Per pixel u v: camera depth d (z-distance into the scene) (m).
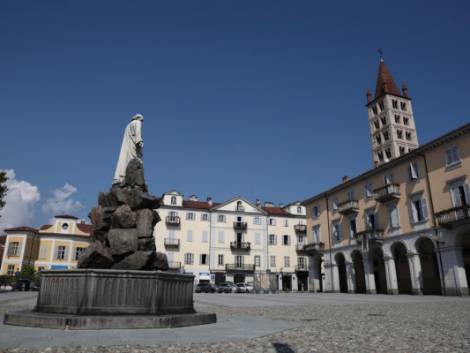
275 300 25.77
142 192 10.39
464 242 31.91
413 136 55.25
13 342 6.02
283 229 64.44
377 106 57.38
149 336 6.86
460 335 7.79
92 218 10.45
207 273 54.47
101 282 8.07
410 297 28.67
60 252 56.44
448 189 30.94
